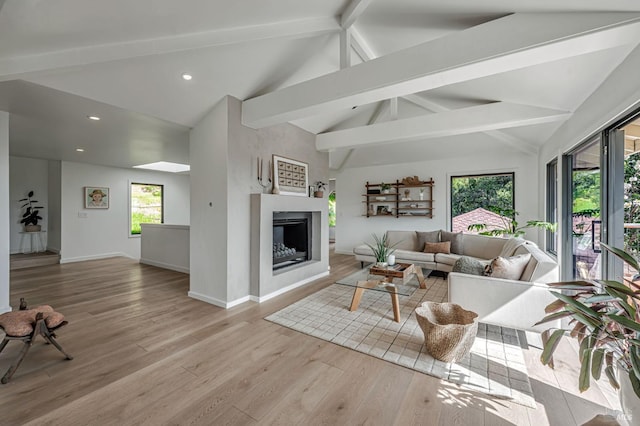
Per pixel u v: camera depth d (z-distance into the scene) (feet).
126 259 21.85
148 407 5.57
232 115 11.28
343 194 23.89
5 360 7.21
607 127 7.77
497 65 6.88
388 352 7.63
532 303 7.91
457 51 7.01
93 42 7.19
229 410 5.51
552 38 6.00
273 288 12.59
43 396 5.85
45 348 7.82
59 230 20.39
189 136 13.67
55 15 6.00
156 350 7.75
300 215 15.35
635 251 6.97
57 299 12.03
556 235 12.44
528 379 6.46
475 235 16.46
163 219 26.40
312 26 8.76
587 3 5.42
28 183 20.62
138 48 7.61
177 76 9.53
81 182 21.24
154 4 6.49
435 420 5.25
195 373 6.69
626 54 6.49
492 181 18.51
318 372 6.75
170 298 12.21
